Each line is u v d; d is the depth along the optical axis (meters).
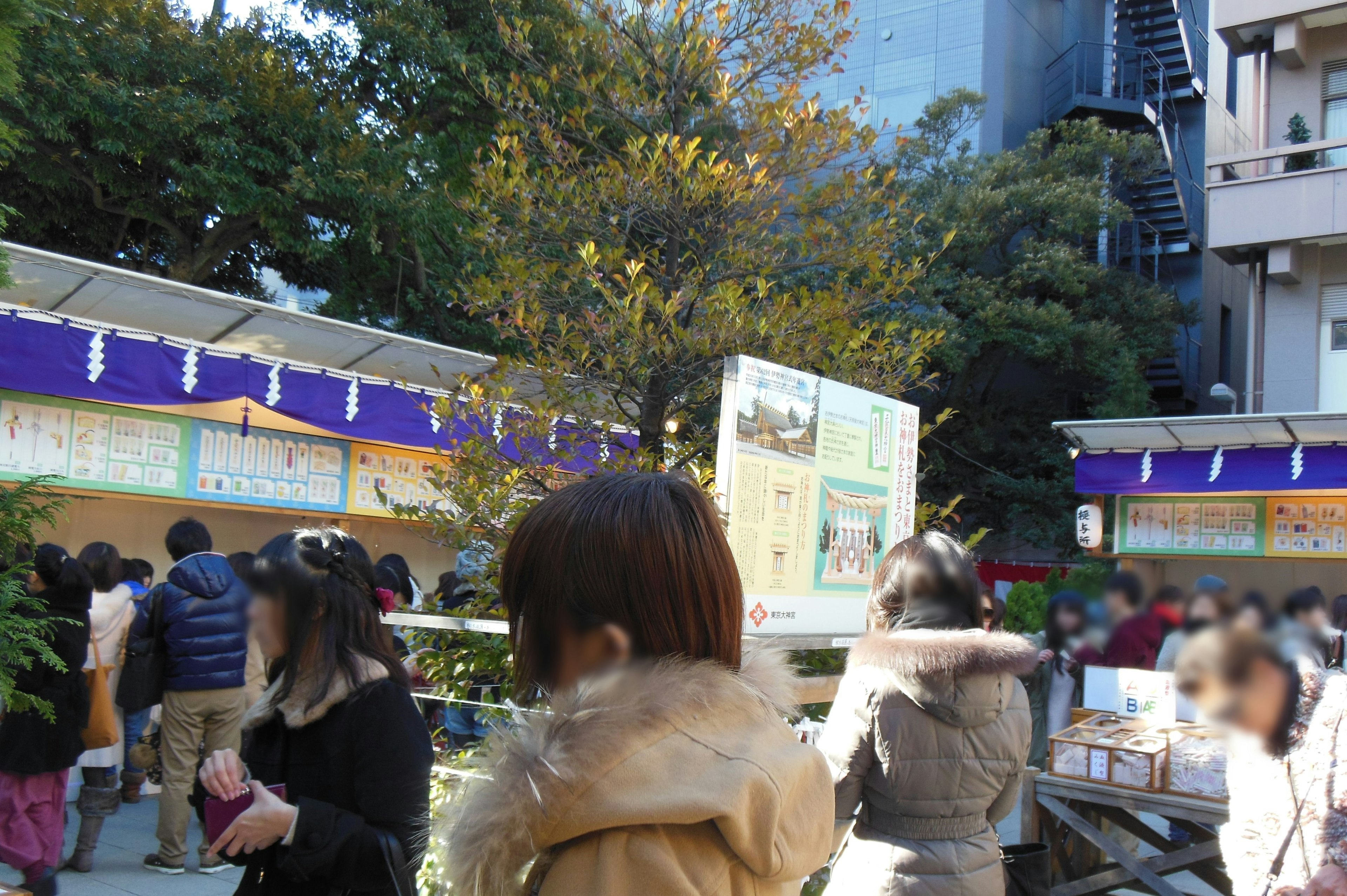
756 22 4.30
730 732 1.02
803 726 3.18
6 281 2.75
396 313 11.70
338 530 2.08
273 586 1.94
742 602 1.13
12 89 2.71
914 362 4.24
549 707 1.02
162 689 4.74
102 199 10.16
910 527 4.19
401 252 11.84
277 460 7.55
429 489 8.01
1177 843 5.10
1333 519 10.23
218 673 4.76
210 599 4.77
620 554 1.04
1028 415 16.45
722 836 0.97
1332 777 2.31
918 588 2.65
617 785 0.93
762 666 1.16
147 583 6.66
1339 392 12.09
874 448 4.02
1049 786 4.00
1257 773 2.46
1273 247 12.25
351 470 8.05
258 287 13.07
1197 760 3.76
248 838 1.72
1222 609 2.44
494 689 3.83
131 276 6.08
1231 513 10.73
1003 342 15.12
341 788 1.85
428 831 1.79
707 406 4.52
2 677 2.65
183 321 6.85
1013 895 2.93
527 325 3.84
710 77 4.31
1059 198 15.16
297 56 10.83
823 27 5.62
